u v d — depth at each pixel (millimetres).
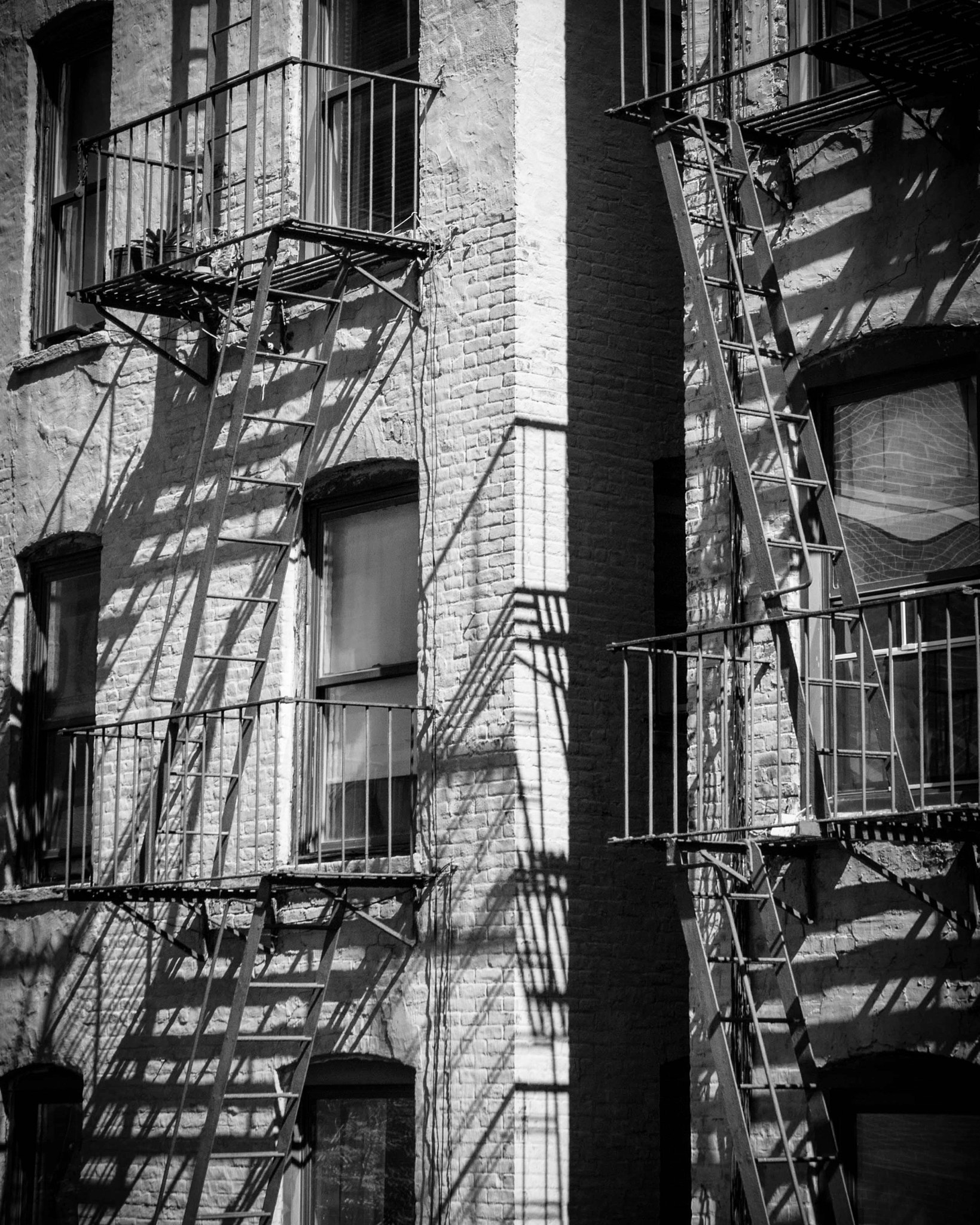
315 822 17281
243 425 18016
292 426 17875
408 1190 16188
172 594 18906
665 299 17156
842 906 13375
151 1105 18203
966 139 13422
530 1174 15133
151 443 19516
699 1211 14023
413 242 16828
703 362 14930
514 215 16297
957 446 13578
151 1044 18328
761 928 13945
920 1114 13289
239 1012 15750
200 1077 17766
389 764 16406
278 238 16688
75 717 20328
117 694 19344
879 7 14516
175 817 18438
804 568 14195
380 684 17047
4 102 21891
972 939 12641
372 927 16438
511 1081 15164
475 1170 15305
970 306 13305
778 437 13484
